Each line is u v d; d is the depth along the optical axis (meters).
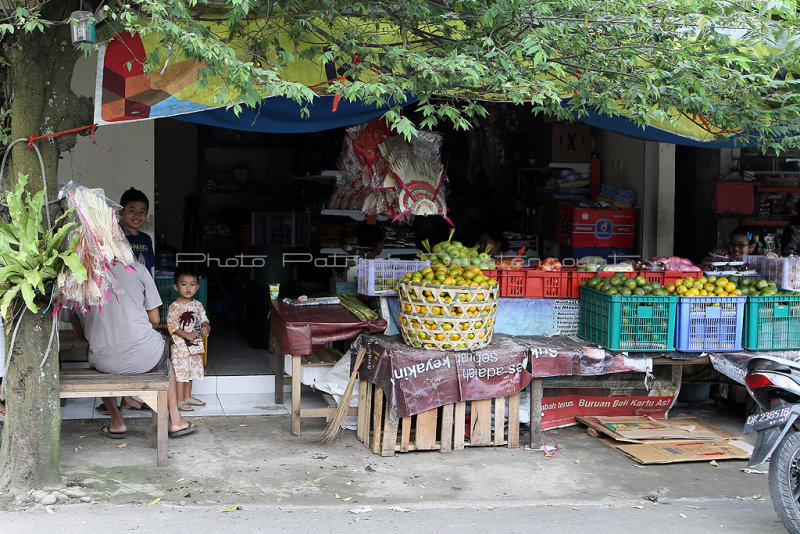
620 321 5.48
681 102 4.97
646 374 5.63
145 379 4.86
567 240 8.70
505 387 5.47
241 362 7.43
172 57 4.55
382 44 5.06
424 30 5.07
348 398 5.51
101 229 4.29
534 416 5.57
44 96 4.31
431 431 5.42
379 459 5.27
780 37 5.02
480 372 5.40
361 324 5.68
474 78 4.29
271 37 4.80
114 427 5.50
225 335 8.81
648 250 8.59
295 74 4.95
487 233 8.73
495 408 5.55
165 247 7.72
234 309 9.50
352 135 6.04
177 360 6.18
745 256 6.62
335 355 6.19
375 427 5.39
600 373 5.53
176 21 4.23
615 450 5.61
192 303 6.25
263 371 7.06
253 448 5.40
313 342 5.62
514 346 5.52
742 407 6.60
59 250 4.33
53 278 4.29
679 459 5.34
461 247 6.09
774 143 5.33
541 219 9.45
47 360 4.46
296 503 4.46
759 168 8.81
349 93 4.29
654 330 5.54
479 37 4.82
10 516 4.12
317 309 6.17
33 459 4.44
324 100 5.12
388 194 5.98
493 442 5.59
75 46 4.24
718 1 4.86
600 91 5.11
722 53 5.00
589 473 5.12
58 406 4.53
